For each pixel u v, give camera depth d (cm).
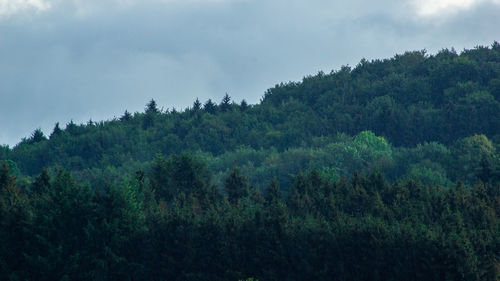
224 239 6366
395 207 7031
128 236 6494
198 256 6341
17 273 6162
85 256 6312
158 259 6366
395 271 5678
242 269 6172
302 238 6203
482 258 5644
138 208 6888
